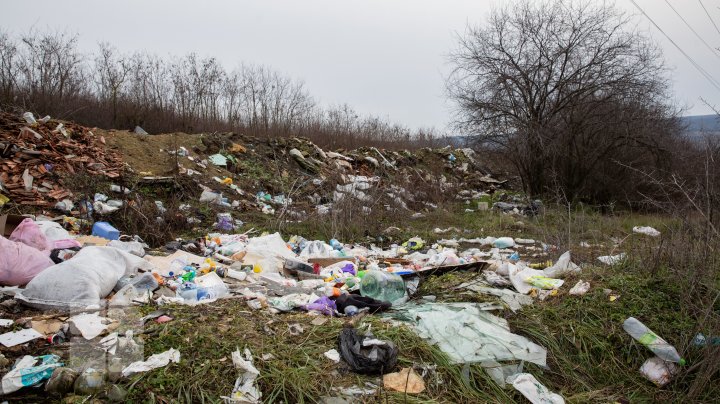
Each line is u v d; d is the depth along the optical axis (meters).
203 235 8.88
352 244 9.18
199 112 18.61
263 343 3.70
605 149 17.09
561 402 3.55
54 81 15.02
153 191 10.76
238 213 10.88
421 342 3.91
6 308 3.99
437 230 10.91
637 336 4.17
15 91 13.67
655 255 5.23
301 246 8.04
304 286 5.52
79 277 4.16
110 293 4.54
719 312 4.37
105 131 12.53
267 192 13.23
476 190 19.14
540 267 6.50
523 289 5.14
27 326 3.67
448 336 4.05
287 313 4.48
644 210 15.02
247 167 14.04
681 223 5.74
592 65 16.94
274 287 5.43
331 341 3.87
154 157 12.34
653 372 3.96
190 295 4.75
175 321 3.92
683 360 3.94
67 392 3.06
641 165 16.97
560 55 17.28
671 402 3.73
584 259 6.09
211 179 12.45
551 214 12.27
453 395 3.47
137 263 5.07
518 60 17.67
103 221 8.41
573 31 17.00
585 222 9.80
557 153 17.06
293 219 10.27
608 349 4.16
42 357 3.26
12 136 10.01
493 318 4.39
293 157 15.51
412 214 12.44
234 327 3.92
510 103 17.70
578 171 17.48
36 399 3.00
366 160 17.72
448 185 17.42
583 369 4.01
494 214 13.62
